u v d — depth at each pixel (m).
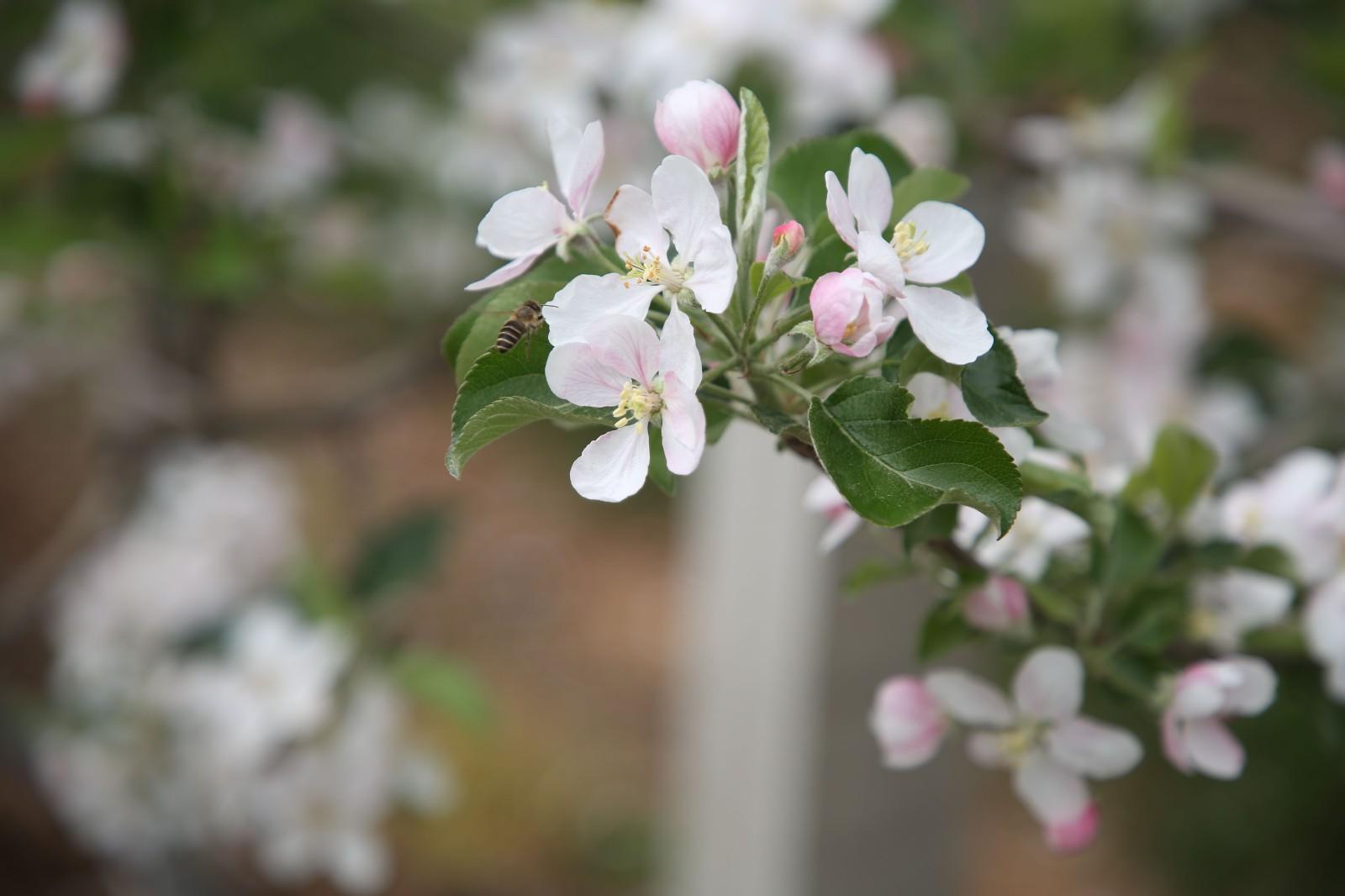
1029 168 1.04
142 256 1.05
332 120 1.23
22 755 1.21
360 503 1.29
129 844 1.24
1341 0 1.17
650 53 0.90
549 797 2.08
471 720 0.90
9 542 2.28
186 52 0.98
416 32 1.27
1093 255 1.00
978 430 0.53
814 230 0.56
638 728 2.23
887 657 1.04
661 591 2.57
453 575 2.57
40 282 1.18
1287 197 1.05
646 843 1.99
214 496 1.30
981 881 1.83
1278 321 2.03
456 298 1.46
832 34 0.89
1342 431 1.20
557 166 0.56
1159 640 0.63
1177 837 1.78
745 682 1.04
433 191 1.34
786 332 0.54
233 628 1.00
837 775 1.04
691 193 0.53
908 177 0.58
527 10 1.25
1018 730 0.62
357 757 0.91
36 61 0.96
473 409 0.55
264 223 1.14
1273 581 0.66
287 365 2.60
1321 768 1.58
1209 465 0.64
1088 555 0.66
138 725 1.18
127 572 1.24
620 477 0.53
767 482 1.02
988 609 0.61
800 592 1.00
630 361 0.53
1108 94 1.14
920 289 0.54
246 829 1.19
